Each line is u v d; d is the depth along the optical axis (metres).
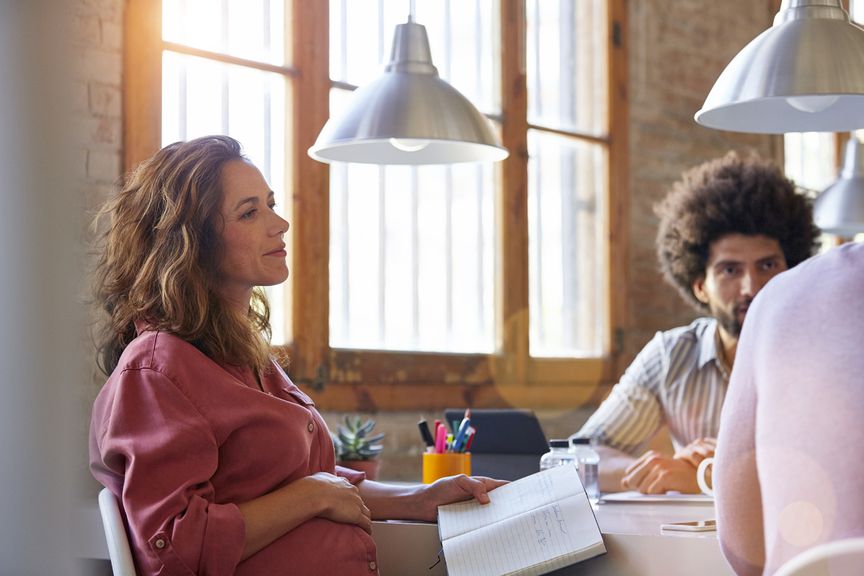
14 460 0.62
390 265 4.01
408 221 4.09
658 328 5.09
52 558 0.63
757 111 2.08
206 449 1.63
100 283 1.91
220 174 1.86
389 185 4.02
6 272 0.62
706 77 5.40
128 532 1.63
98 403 1.73
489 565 1.64
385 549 1.85
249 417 1.69
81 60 2.98
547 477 1.79
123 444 1.62
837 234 4.12
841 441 1.08
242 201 1.85
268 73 3.56
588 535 1.60
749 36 5.65
